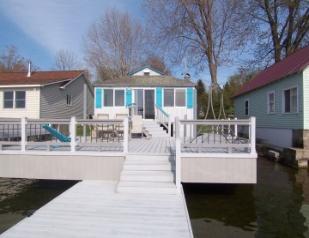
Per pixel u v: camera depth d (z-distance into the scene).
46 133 16.38
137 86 20.56
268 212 8.68
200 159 9.18
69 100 28.58
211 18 34.59
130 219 6.33
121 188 8.18
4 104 23.50
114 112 20.64
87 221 6.22
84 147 10.77
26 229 5.83
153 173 8.88
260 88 23.16
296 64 17.97
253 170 9.10
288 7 33.03
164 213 6.66
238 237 7.09
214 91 36.16
